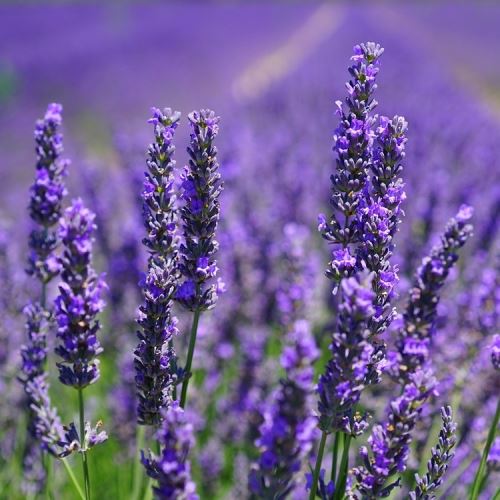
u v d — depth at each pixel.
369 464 3.39
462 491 5.46
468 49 54.50
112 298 7.85
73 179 12.95
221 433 6.80
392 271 3.71
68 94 29.22
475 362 5.46
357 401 3.46
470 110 22.77
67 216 3.24
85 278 3.31
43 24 55.38
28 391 4.06
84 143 21.31
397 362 3.52
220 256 7.78
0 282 6.67
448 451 3.56
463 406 5.77
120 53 40.62
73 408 6.82
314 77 29.98
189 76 37.00
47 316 4.38
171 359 3.71
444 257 3.37
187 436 2.71
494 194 8.76
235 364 7.83
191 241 3.65
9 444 6.21
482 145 16.22
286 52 52.38
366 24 70.94
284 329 5.87
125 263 7.93
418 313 3.46
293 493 4.86
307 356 2.50
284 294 5.83
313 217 10.31
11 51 39.38
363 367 3.08
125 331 7.82
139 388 3.68
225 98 30.39
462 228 3.33
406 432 3.29
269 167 13.01
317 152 15.53
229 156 10.77
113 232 9.39
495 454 4.30
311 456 5.52
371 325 3.55
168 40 49.34
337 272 3.60
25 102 27.39
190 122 3.52
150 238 3.64
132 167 10.07
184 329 6.33
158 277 3.54
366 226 3.52
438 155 14.27
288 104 23.48
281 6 97.75
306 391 2.50
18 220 11.70
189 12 77.31
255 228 8.41
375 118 3.57
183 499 2.72
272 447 2.59
